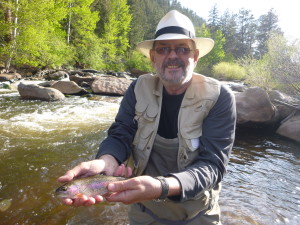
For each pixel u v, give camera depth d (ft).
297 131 8.13
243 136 8.31
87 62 33.45
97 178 1.85
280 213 4.00
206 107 2.11
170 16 2.23
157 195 1.55
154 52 2.39
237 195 4.48
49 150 6.03
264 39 79.51
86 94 14.66
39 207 3.77
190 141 2.12
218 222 2.38
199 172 1.78
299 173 5.65
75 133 7.51
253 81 15.71
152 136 2.26
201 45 2.40
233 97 2.17
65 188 1.76
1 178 4.55
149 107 2.29
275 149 7.22
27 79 19.40
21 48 19.83
